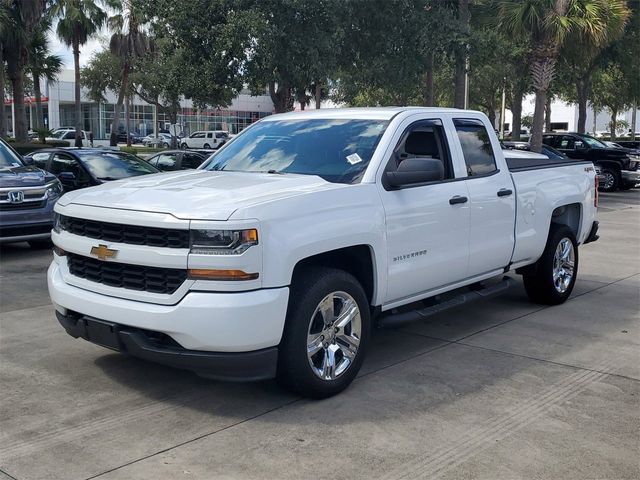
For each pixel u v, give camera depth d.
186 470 3.71
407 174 5.07
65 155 12.68
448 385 5.04
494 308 7.45
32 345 5.89
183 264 4.15
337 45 17.16
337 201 4.72
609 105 49.25
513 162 7.62
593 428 4.30
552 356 5.76
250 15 15.33
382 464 3.80
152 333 4.34
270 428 4.26
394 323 5.36
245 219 4.14
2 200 9.59
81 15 37.97
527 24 20.00
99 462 3.80
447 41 17.59
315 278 4.55
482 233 6.13
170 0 16.52
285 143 5.83
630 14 23.62
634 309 7.45
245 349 4.19
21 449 3.95
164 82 18.31
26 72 43.75
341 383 4.77
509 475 3.69
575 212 7.94
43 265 9.63
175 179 5.25
